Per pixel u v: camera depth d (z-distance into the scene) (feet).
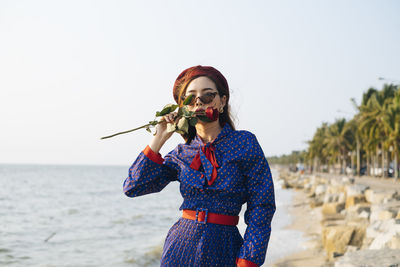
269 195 6.18
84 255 35.24
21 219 63.87
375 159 190.60
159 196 122.31
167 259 6.09
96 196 121.90
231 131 6.49
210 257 5.91
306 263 27.81
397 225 21.48
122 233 48.91
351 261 14.97
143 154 6.58
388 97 148.87
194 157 6.40
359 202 54.44
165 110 6.41
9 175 326.85
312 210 68.03
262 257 5.85
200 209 6.09
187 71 6.82
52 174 381.40
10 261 33.12
